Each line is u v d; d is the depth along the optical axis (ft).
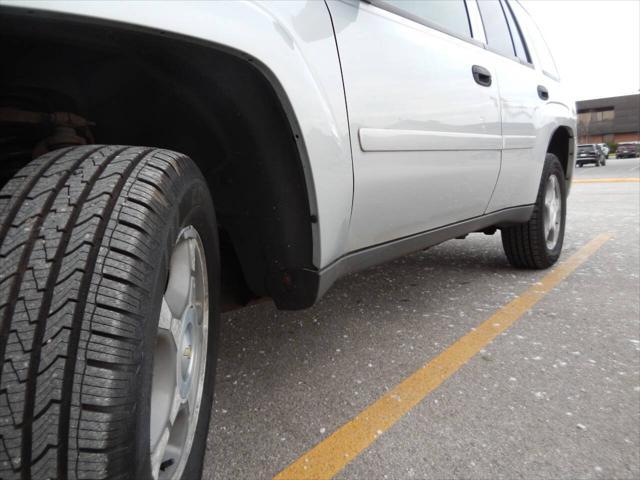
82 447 2.90
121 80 4.50
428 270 13.32
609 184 44.93
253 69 4.57
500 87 9.84
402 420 6.06
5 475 2.86
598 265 13.62
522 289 11.42
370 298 10.81
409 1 7.77
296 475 5.12
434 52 7.79
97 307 3.06
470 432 5.80
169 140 5.29
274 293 5.93
